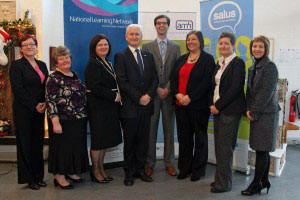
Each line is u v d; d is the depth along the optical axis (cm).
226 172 293
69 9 337
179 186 314
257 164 284
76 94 294
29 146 296
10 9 439
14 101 287
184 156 330
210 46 376
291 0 485
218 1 362
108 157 370
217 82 292
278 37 494
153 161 350
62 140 292
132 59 306
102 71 299
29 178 303
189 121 318
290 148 480
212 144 385
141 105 306
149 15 396
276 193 297
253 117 271
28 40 288
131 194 294
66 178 330
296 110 498
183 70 313
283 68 496
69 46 341
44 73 305
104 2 347
